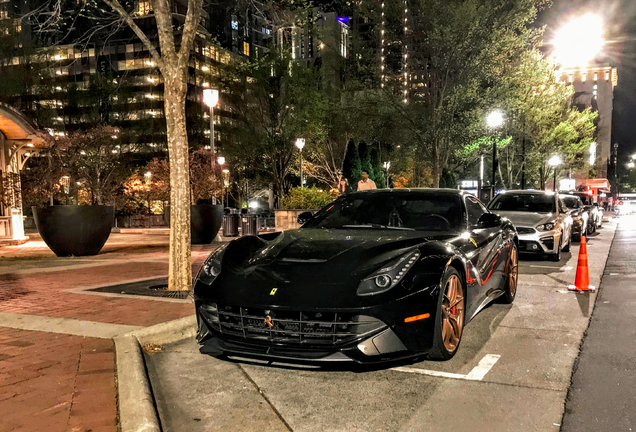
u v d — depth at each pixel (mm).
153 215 27297
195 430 2729
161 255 11422
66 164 14414
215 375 3615
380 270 3479
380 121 22906
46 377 3320
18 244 15750
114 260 10297
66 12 7711
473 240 4613
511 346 4301
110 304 5543
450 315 3879
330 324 3252
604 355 4027
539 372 3635
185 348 4289
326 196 18109
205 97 17516
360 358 3258
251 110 29031
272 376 3592
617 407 3000
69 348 3961
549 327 4957
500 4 18844
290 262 3746
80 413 2752
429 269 3609
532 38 20875
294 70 27375
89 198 25797
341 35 22125
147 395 2967
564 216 11117
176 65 6371
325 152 33375
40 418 2688
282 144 28844
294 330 3348
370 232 4465
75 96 33719
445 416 2885
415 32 19922
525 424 2775
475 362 3865
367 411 2961
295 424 2791
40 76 32281
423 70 20859
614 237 16438
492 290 5320
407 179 45031
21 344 4074
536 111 30641
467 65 19844
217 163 18297
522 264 9906
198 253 11688
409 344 3385
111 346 4008
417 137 22469
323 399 3152
